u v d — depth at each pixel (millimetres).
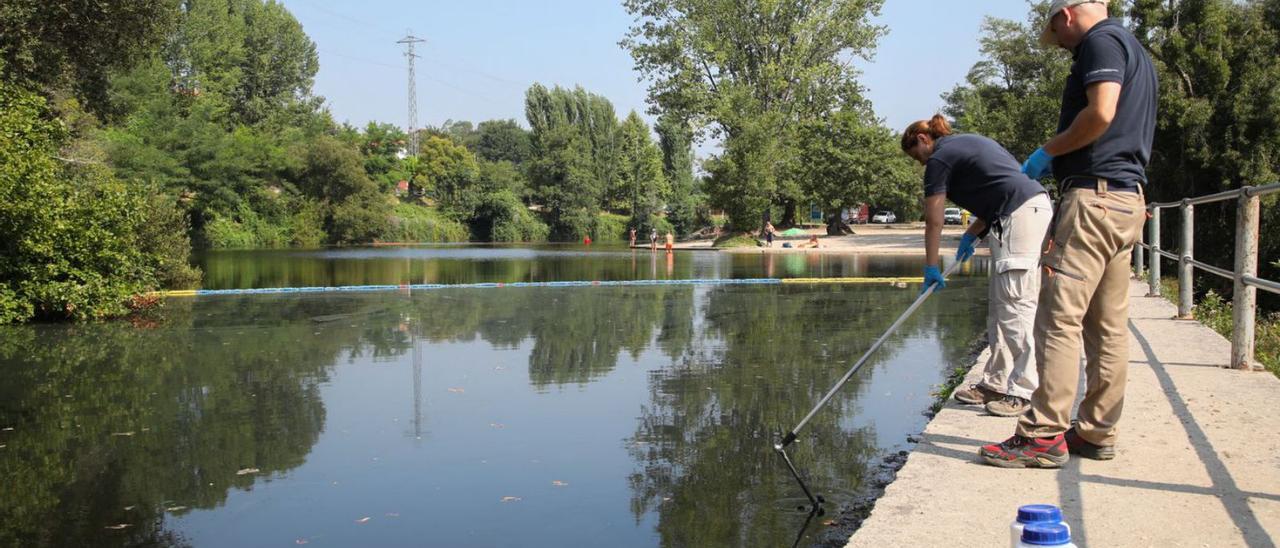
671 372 7176
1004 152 4039
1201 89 19219
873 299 13422
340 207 52656
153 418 5777
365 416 5746
